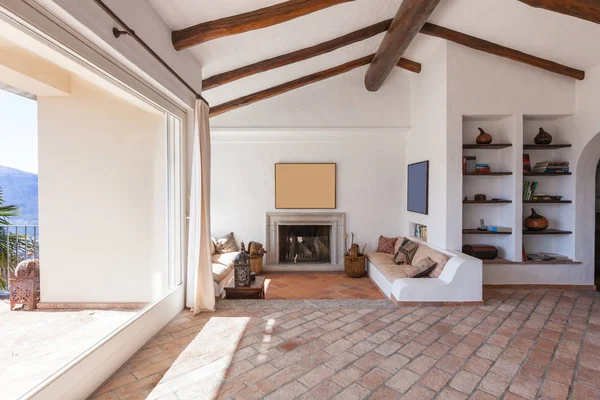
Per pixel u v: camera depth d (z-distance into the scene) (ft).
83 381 6.31
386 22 13.38
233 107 16.84
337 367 7.50
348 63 16.90
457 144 14.16
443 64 14.40
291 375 7.16
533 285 14.16
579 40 11.84
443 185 14.40
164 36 9.11
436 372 7.31
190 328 9.67
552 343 8.78
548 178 15.49
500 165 15.31
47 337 8.07
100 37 6.29
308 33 12.07
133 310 10.39
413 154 18.30
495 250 14.42
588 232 14.33
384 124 19.06
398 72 18.95
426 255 14.47
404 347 8.50
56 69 8.60
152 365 7.59
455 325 10.00
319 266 19.45
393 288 12.62
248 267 13.14
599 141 13.58
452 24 12.96
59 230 9.41
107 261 10.61
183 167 11.28
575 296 13.10
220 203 19.53
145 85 8.63
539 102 14.16
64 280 9.45
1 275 8.36
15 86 7.88
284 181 19.48
